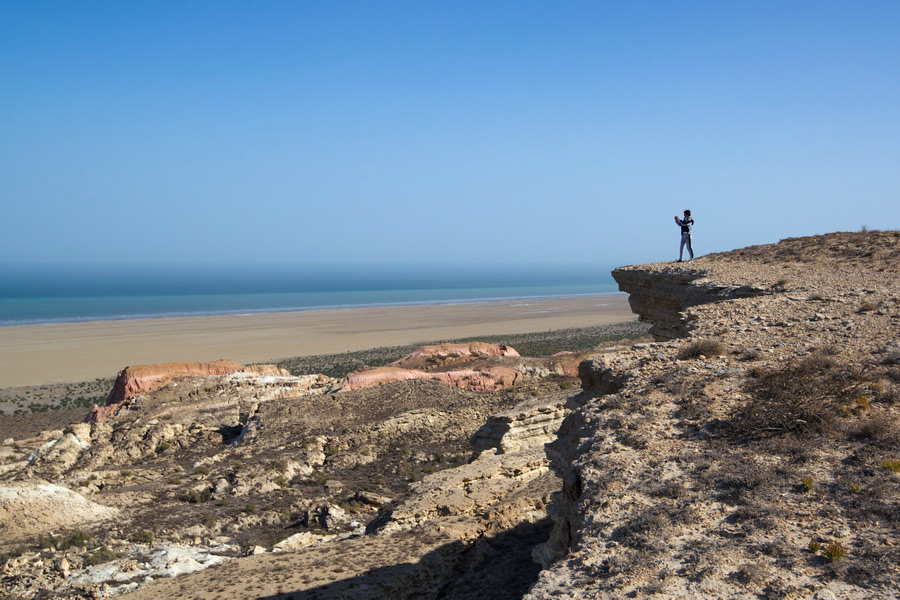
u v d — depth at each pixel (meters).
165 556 24.38
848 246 29.61
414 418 46.47
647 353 16.73
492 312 191.25
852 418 11.66
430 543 22.31
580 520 10.09
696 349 15.86
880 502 9.04
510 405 49.97
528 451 30.83
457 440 44.97
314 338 128.12
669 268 29.66
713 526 9.09
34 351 107.69
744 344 16.41
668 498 9.89
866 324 17.06
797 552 8.26
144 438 43.62
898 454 10.23
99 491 34.66
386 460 41.28
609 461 11.26
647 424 12.34
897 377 13.03
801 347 15.68
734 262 30.38
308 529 30.22
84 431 43.88
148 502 32.81
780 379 12.94
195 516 31.16
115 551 25.05
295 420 45.69
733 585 7.79
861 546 8.23
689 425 12.10
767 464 10.47
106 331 137.25
